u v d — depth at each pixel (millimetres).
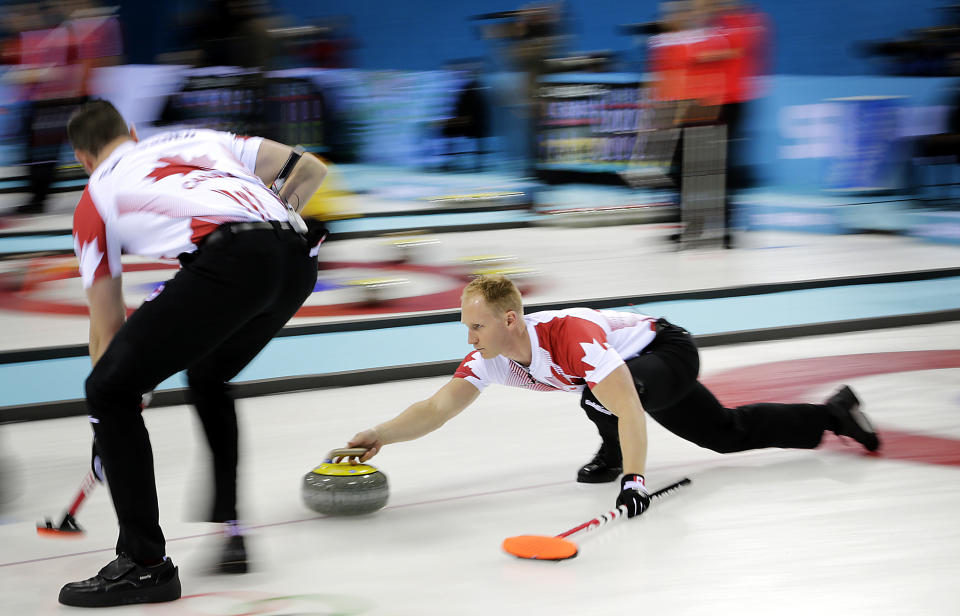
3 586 8070
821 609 7523
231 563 8188
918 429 12102
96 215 7473
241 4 24672
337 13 43688
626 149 34656
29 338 16766
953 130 30172
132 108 38125
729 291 20281
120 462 7438
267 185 8555
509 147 39875
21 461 11320
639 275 22250
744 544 8781
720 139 25297
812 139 33500
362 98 41344
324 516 9633
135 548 7566
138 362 7340
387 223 29688
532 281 21578
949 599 7688
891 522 9273
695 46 24875
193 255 7484
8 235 27078
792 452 11445
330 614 7488
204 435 8273
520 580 8094
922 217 30484
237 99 26031
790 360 15555
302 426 12602
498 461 11281
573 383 9594
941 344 16562
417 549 8797
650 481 10547
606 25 37781
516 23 31203
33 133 29797
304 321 17922
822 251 25438
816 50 33938
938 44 30391
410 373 14867
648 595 7773
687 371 9820
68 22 29062
